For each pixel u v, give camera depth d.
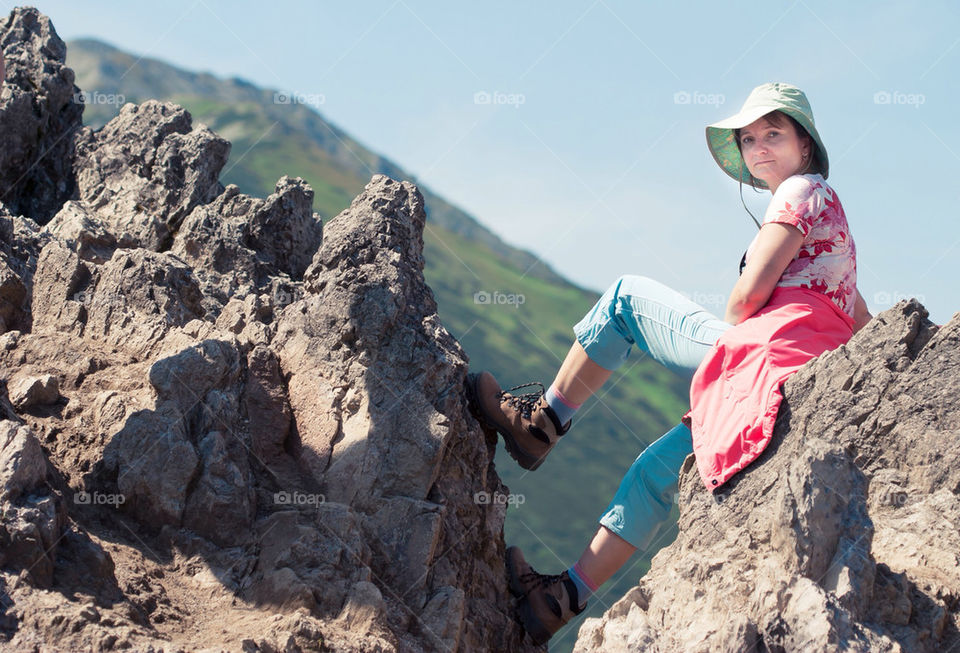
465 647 3.33
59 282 4.04
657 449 3.47
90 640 2.44
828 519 2.66
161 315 3.94
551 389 3.94
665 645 2.72
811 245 3.26
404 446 3.59
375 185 4.52
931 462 2.92
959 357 2.99
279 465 3.61
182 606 2.87
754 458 3.04
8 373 3.66
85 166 6.05
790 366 3.12
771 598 2.63
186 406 3.36
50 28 6.30
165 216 5.60
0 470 2.69
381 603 2.96
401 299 3.97
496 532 3.98
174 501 3.17
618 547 3.52
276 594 2.94
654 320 3.52
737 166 3.85
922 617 2.61
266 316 4.25
